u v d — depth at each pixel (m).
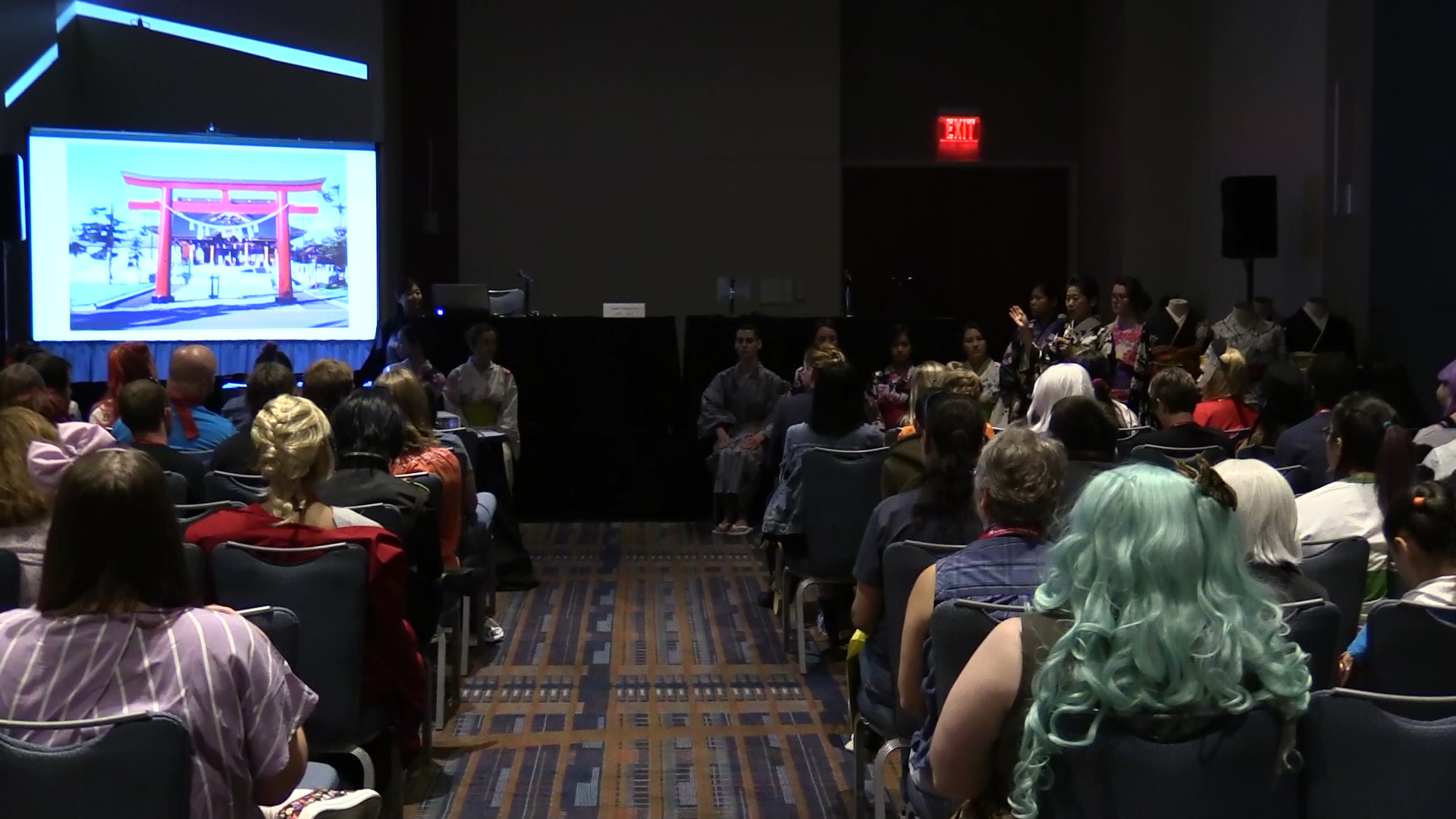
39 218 9.38
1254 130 9.80
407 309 9.45
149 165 9.64
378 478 3.87
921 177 12.33
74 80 10.55
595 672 5.40
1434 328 8.02
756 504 8.35
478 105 11.77
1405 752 1.92
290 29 10.63
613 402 8.73
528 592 6.79
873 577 3.42
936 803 2.67
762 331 8.73
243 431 4.57
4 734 1.96
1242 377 6.10
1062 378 4.60
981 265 12.37
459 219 11.82
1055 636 1.85
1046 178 12.39
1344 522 3.45
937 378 4.59
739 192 11.85
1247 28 9.90
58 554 2.06
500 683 5.25
